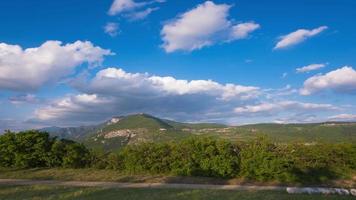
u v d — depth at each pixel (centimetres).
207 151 2264
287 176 2072
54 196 1697
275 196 1639
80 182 2142
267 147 2211
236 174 2197
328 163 2180
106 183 2102
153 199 1597
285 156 2142
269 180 2114
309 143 2267
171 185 2022
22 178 2292
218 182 2109
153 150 2391
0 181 2192
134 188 1902
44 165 2648
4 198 1672
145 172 2370
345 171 2155
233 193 1723
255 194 1694
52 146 2614
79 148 2605
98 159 2559
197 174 2247
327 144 2216
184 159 2297
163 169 2347
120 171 2439
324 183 2058
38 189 1895
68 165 2573
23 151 2605
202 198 1605
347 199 1589
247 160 2155
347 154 2173
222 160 2198
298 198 1597
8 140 2608
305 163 2142
